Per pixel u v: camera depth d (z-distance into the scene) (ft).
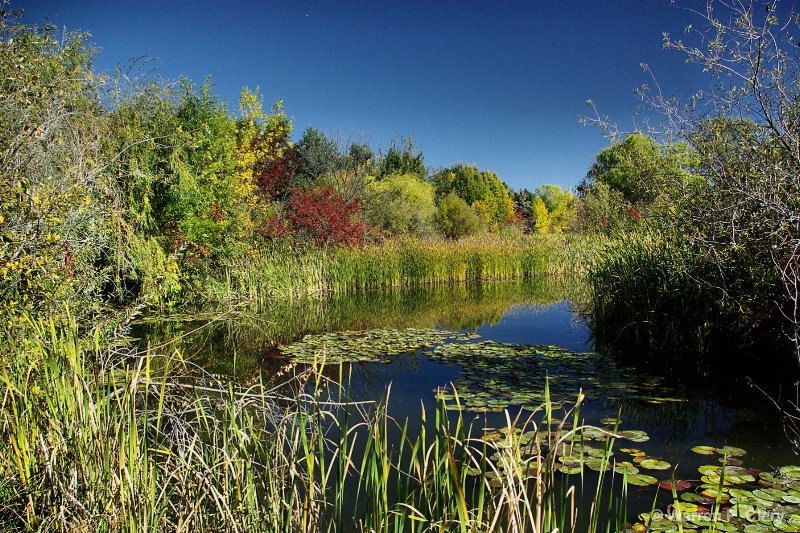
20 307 12.03
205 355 22.81
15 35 16.43
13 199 12.42
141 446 8.07
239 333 28.12
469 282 56.59
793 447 12.30
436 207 90.48
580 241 64.39
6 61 14.61
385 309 37.86
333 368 20.68
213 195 37.42
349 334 27.68
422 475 7.16
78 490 6.85
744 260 16.78
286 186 66.95
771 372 18.10
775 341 17.30
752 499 9.68
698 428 13.67
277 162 65.51
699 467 11.24
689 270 19.72
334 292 46.93
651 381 18.03
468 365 20.84
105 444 6.91
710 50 15.35
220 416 11.67
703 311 20.13
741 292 17.92
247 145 53.11
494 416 14.90
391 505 9.48
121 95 32.27
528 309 37.52
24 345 10.12
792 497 9.72
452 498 6.75
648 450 12.30
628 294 24.50
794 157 14.20
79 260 16.22
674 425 13.93
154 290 21.04
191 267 35.60
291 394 16.72
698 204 17.81
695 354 20.56
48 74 18.61
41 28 19.03
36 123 15.08
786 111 14.62
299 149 80.74
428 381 18.71
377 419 7.16
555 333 28.60
